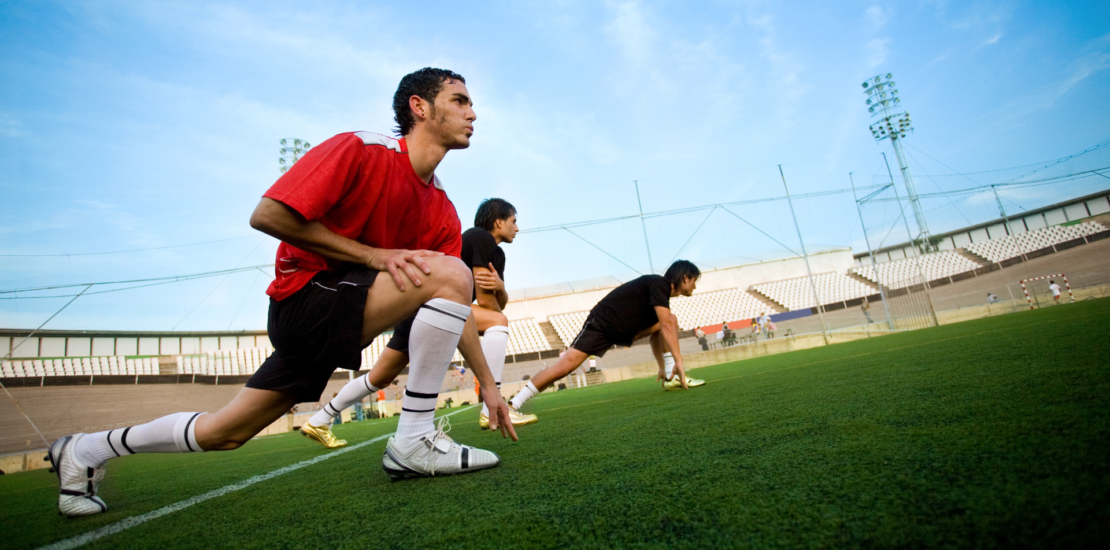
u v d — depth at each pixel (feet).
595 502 3.09
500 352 10.12
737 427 5.39
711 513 2.58
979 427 3.52
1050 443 2.80
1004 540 1.79
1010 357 8.16
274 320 4.59
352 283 4.36
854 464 3.10
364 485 4.86
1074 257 98.78
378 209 4.74
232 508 4.42
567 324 101.96
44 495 7.57
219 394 78.89
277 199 3.90
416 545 2.70
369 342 4.65
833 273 112.78
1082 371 5.34
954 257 110.32
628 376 56.95
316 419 10.64
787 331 80.64
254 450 13.10
